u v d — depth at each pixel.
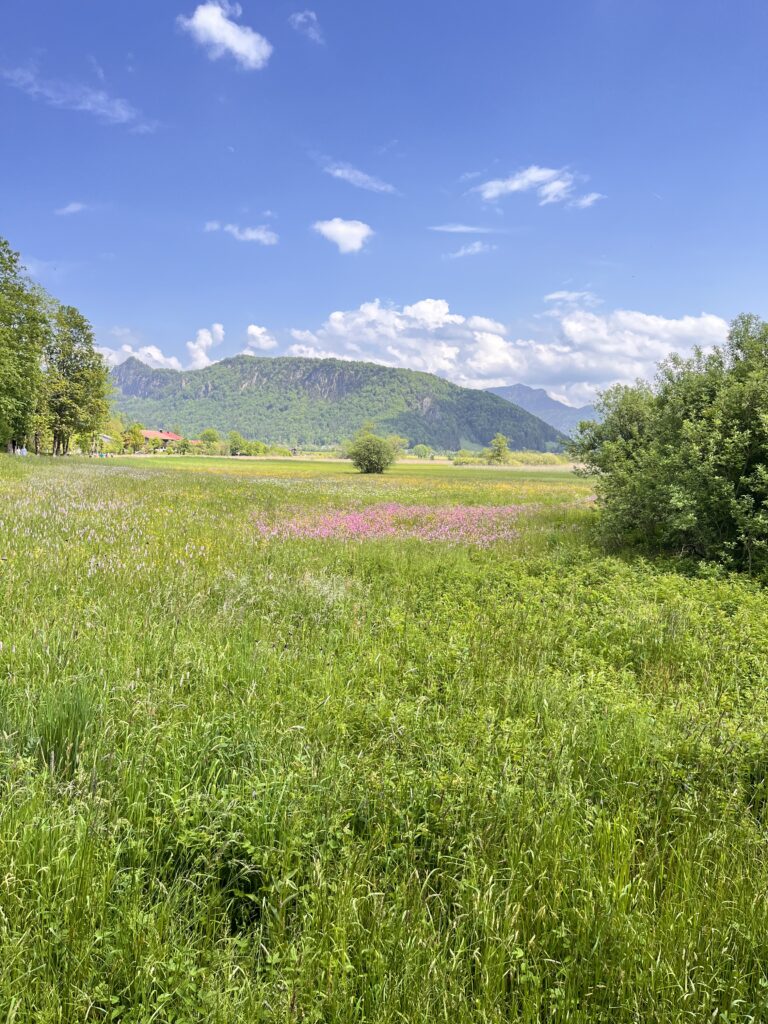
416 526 15.89
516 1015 1.99
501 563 10.72
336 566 9.55
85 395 63.91
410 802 2.99
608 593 8.32
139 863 2.50
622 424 15.88
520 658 5.30
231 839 2.58
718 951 2.23
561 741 3.65
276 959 2.05
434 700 4.43
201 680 4.28
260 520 14.61
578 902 2.40
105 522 11.59
